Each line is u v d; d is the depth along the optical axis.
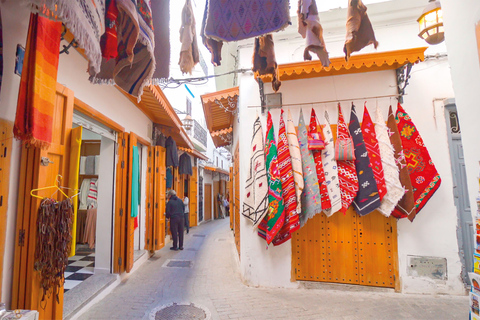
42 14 1.28
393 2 4.29
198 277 4.51
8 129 1.97
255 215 3.88
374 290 3.84
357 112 4.11
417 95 4.03
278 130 4.23
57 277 2.18
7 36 1.97
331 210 3.79
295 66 3.81
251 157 4.16
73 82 2.90
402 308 3.32
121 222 4.33
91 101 3.34
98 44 1.39
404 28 4.34
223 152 22.78
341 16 4.50
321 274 3.99
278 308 3.33
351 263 3.93
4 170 1.94
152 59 1.74
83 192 5.73
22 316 1.61
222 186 18.50
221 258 5.82
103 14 1.46
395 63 3.85
